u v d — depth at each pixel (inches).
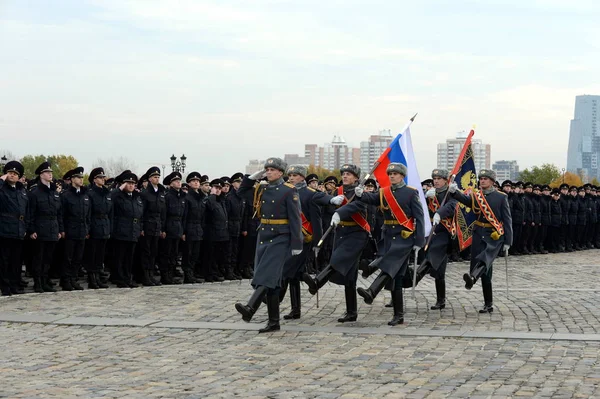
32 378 410.6
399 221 582.9
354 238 589.6
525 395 372.5
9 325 567.2
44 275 774.5
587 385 390.6
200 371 426.6
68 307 653.3
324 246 962.1
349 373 421.1
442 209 648.4
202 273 919.0
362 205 581.9
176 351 480.4
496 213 642.8
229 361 451.8
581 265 1157.1
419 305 682.2
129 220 821.9
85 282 877.2
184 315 614.2
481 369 429.1
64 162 3294.8
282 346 495.5
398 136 658.8
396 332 542.9
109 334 535.2
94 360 455.5
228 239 911.7
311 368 433.4
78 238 781.3
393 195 587.5
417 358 458.9
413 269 676.1
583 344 497.4
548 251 1487.5
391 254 577.3
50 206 763.4
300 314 609.3
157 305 669.3
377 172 648.4
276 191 552.4
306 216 604.4
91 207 802.8
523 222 1380.4
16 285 753.0
